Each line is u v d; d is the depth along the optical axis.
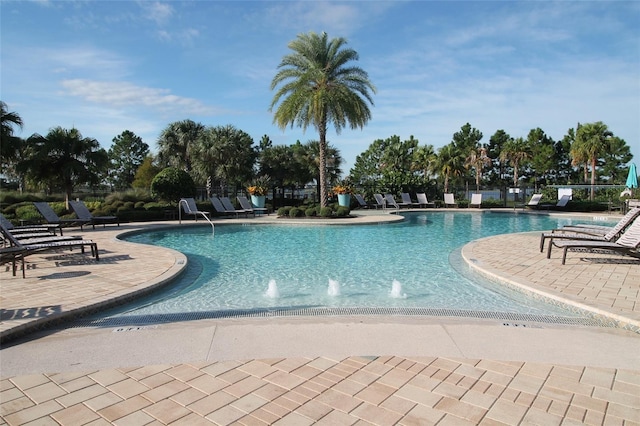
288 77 18.55
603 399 2.70
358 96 18.16
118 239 11.11
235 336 3.88
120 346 3.63
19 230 9.21
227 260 8.88
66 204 19.23
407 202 25.69
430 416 2.49
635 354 3.47
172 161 31.78
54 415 2.50
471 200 26.17
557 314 4.97
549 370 3.14
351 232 14.03
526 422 2.43
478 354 3.45
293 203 25.78
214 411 2.56
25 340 3.97
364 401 2.68
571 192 24.59
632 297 5.19
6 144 17.91
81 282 6.02
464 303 5.57
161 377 3.03
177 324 4.41
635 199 19.84
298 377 3.03
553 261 7.70
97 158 19.94
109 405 2.63
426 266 8.07
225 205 19.44
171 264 7.39
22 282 6.01
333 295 6.04
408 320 4.52
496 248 9.27
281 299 5.82
